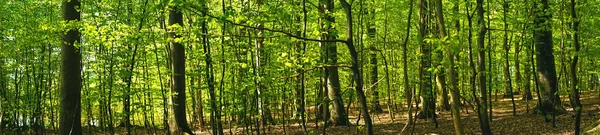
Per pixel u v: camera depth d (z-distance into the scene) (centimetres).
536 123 1351
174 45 1277
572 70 898
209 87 1178
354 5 1400
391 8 1623
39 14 1566
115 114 1366
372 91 1823
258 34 1198
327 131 1493
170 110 1282
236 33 1109
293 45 1141
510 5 1398
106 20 1150
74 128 1230
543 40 1483
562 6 1231
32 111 1692
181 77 1287
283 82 1202
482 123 1100
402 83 1883
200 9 606
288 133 1508
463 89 1769
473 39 1853
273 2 1125
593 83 3184
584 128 1144
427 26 1420
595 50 1484
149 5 1119
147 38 1090
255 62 1356
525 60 1800
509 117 1591
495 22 1775
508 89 2573
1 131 1756
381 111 2228
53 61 1714
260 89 1206
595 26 1479
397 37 1906
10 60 1714
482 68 1116
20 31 1356
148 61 1492
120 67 1286
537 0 1219
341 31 1614
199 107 1777
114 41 1055
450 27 1631
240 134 1574
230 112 1181
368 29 1655
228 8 583
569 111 1545
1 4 1497
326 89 1132
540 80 1512
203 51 1148
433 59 1395
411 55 1661
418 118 1769
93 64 1352
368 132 548
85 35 1081
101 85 1403
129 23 1163
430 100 1758
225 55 1195
